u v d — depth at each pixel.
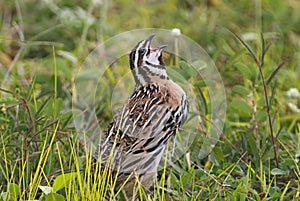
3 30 14.87
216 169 10.35
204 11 15.98
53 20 15.38
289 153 10.36
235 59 12.67
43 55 14.66
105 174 9.13
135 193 9.27
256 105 11.63
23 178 9.36
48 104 10.98
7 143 10.51
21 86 12.62
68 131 10.82
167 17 15.94
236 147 10.95
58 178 9.09
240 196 9.42
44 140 10.22
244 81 13.31
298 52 14.74
